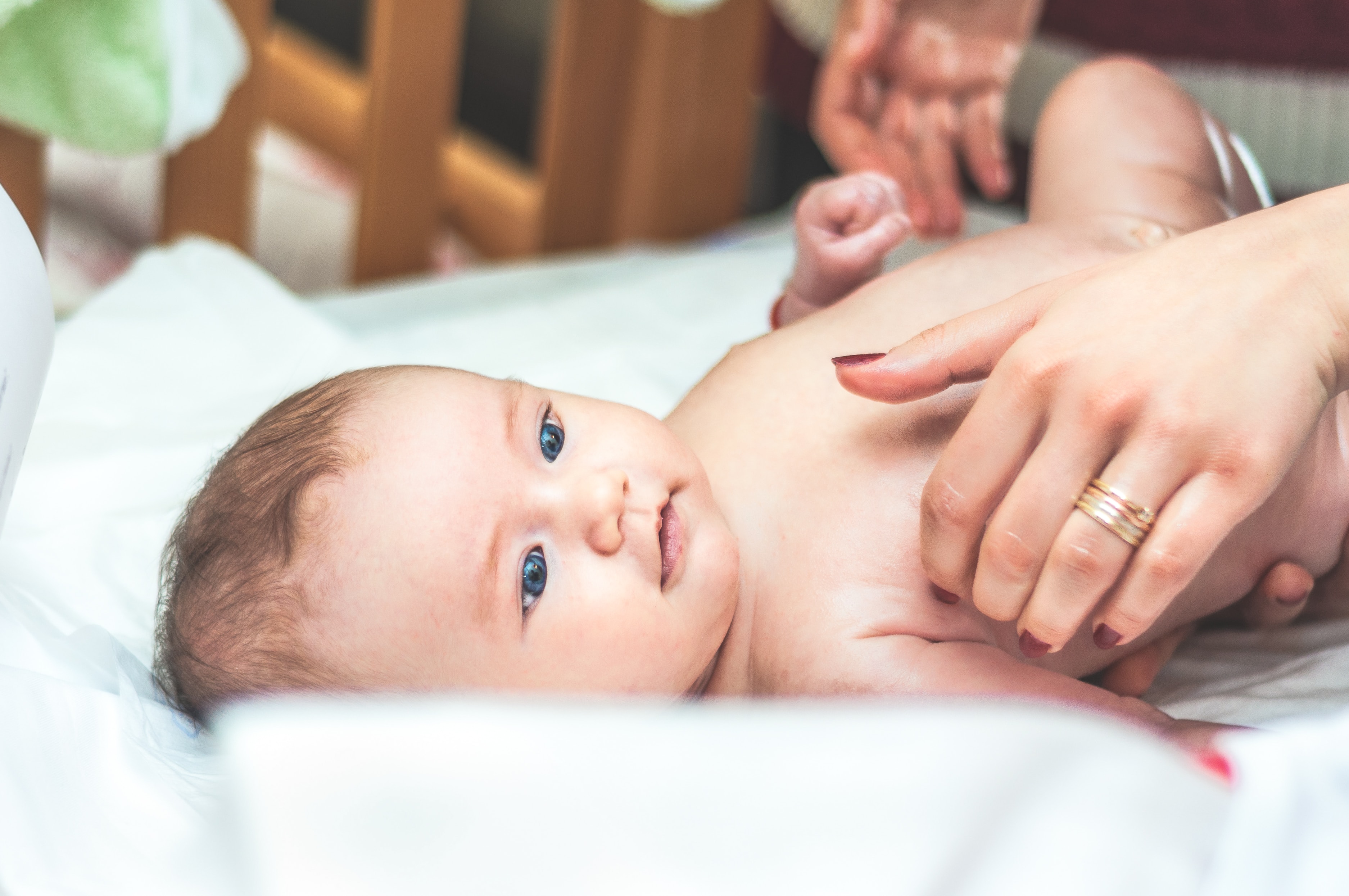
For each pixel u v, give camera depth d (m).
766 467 0.89
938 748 0.44
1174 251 0.64
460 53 2.41
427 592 0.78
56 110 1.12
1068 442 0.60
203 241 1.38
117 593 0.97
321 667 0.79
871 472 0.85
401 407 0.84
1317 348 0.60
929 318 0.91
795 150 2.36
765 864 0.44
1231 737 0.51
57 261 1.79
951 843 0.44
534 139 2.28
